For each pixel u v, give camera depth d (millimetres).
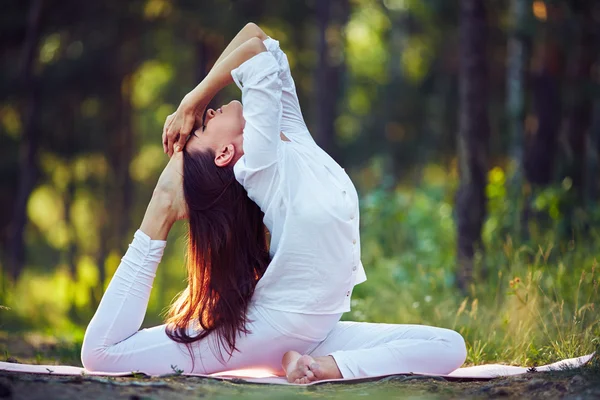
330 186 5922
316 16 20562
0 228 26172
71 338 11102
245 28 6426
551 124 15422
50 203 32750
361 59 36031
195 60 24531
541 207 11234
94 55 24438
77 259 26688
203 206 5953
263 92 5859
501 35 21406
